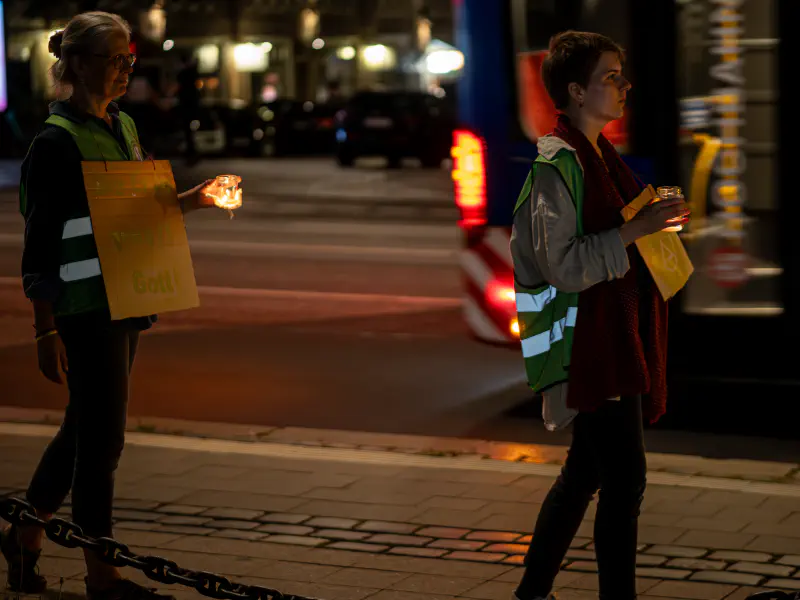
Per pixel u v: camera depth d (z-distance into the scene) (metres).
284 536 7.29
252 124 44.59
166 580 5.46
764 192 10.33
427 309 15.17
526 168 10.82
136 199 5.96
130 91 41.66
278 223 24.30
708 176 10.39
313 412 10.56
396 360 12.52
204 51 57.06
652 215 5.11
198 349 13.06
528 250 5.32
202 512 7.69
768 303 10.38
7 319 14.63
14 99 40.84
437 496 8.00
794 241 10.23
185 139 39.09
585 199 5.21
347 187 32.44
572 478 5.57
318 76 61.66
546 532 5.61
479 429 10.02
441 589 6.49
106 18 5.88
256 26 58.97
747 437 9.62
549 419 5.36
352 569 6.78
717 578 6.62
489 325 11.07
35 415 10.15
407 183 33.75
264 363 12.40
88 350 5.91
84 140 5.84
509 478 8.38
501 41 10.81
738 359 10.45
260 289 16.64
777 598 5.11
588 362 5.17
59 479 6.30
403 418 10.35
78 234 5.84
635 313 5.25
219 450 9.09
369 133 39.50
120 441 6.03
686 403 10.45
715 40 10.33
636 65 10.41
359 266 18.58
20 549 6.31
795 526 7.41
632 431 5.27
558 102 5.37
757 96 10.27
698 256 10.45
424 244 21.08
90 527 6.01
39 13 40.56
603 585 5.39
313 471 8.56
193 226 23.75
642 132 10.45
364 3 62.25
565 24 10.62
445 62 60.19
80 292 5.84
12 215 24.84
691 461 8.90
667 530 7.34
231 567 6.80
